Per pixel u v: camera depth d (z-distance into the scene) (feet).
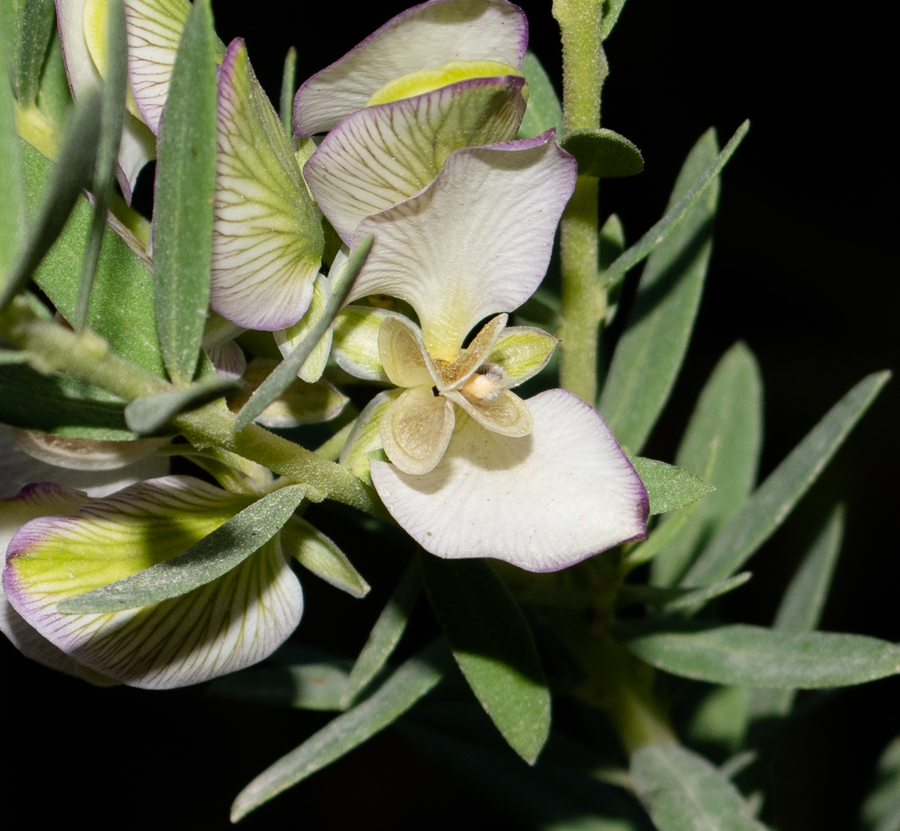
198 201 0.45
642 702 0.59
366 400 0.61
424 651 0.54
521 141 0.47
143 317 0.47
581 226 0.53
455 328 0.48
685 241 0.58
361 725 0.53
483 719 0.60
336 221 0.48
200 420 0.47
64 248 0.47
